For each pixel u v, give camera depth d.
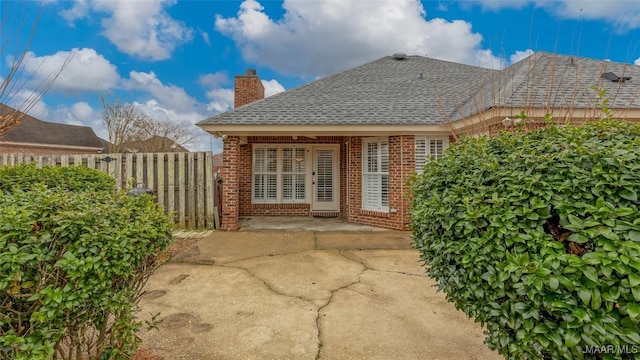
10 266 1.55
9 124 4.44
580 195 1.63
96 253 1.82
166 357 2.68
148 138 21.48
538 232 1.63
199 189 8.36
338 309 3.64
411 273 4.92
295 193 11.01
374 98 9.44
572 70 7.50
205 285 4.36
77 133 24.23
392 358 2.71
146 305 3.70
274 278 4.66
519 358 1.67
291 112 8.56
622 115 5.95
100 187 6.21
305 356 2.73
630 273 1.30
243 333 3.09
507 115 5.81
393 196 8.49
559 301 1.41
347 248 6.46
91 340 2.13
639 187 1.54
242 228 8.58
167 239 2.49
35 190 2.18
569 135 2.01
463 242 1.98
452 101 8.81
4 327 1.69
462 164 2.35
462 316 3.49
